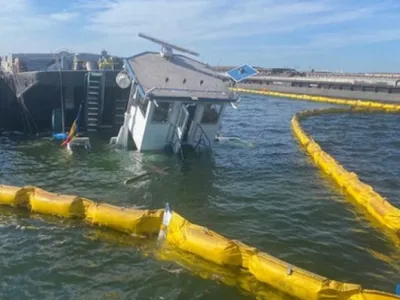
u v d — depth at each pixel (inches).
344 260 468.4
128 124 928.9
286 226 556.7
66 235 506.6
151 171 783.7
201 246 445.4
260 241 511.8
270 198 661.3
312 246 500.7
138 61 925.8
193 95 833.5
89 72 1050.1
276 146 1039.0
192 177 759.1
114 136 1044.5
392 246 505.7
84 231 517.7
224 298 390.3
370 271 446.6
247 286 405.4
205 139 913.5
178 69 928.3
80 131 1089.4
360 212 609.6
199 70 951.0
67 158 856.9
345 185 701.3
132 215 509.7
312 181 752.3
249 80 3267.7
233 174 787.4
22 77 1041.5
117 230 515.5
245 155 933.8
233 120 1508.4
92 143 976.3
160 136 869.2
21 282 412.8
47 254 463.8
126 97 1088.8
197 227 467.5
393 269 452.1
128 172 774.5
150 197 655.8
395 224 542.3
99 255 463.5
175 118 852.0
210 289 402.9
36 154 884.6
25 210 573.6
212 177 764.6
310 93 2476.6
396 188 725.9
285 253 482.3
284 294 389.4
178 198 654.5
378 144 1093.1
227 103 868.0
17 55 1405.0
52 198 560.1
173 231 481.7
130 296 394.3
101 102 1075.9
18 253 463.8
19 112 1089.4
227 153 948.0
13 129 1114.1
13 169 780.0
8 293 394.9
